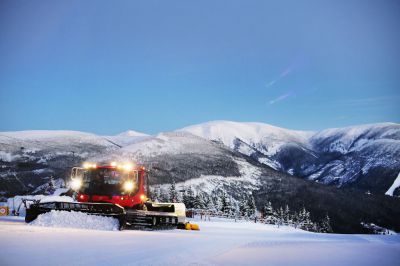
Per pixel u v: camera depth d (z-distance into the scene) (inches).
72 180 713.6
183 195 3309.5
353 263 388.5
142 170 745.0
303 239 757.3
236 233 885.8
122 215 628.7
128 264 333.1
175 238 556.7
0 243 394.3
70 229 572.4
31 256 336.2
